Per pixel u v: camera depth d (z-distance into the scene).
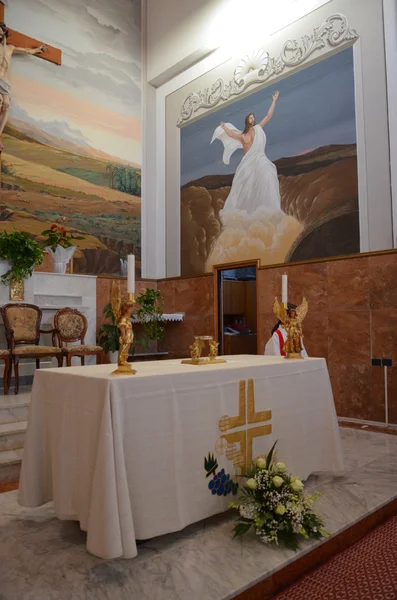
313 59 7.06
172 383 2.64
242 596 2.17
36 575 2.28
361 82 6.46
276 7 7.63
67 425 2.66
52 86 8.63
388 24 6.17
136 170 9.62
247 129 8.07
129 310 2.70
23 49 8.20
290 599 2.24
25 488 2.81
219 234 8.47
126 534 2.26
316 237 6.88
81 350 6.21
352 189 6.48
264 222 7.68
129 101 9.66
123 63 9.65
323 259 6.59
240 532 2.65
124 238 9.34
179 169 9.40
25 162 8.20
